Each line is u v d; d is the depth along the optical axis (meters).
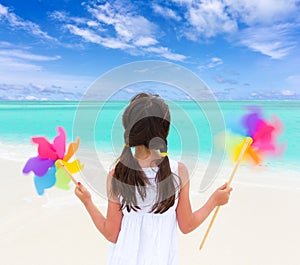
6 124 13.05
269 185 4.72
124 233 1.60
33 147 8.01
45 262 2.85
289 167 5.71
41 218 3.66
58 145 1.58
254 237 3.25
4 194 4.34
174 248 1.65
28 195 4.31
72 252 3.00
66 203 4.07
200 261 2.88
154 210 1.55
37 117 15.45
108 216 1.62
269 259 2.88
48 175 1.61
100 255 2.96
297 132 9.66
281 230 3.37
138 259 1.59
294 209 3.85
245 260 2.87
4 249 3.04
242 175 5.21
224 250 3.04
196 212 1.74
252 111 1.71
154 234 1.58
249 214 3.76
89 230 3.40
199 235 3.33
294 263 2.81
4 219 3.63
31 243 3.13
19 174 5.26
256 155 1.70
